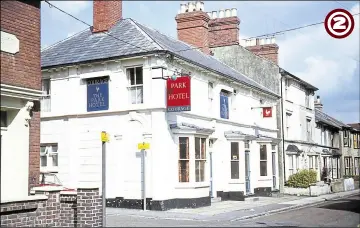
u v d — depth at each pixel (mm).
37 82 12359
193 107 22328
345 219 17031
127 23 23484
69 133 21578
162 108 19766
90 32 24219
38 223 11883
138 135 20188
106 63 21078
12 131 11617
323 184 34125
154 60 20047
